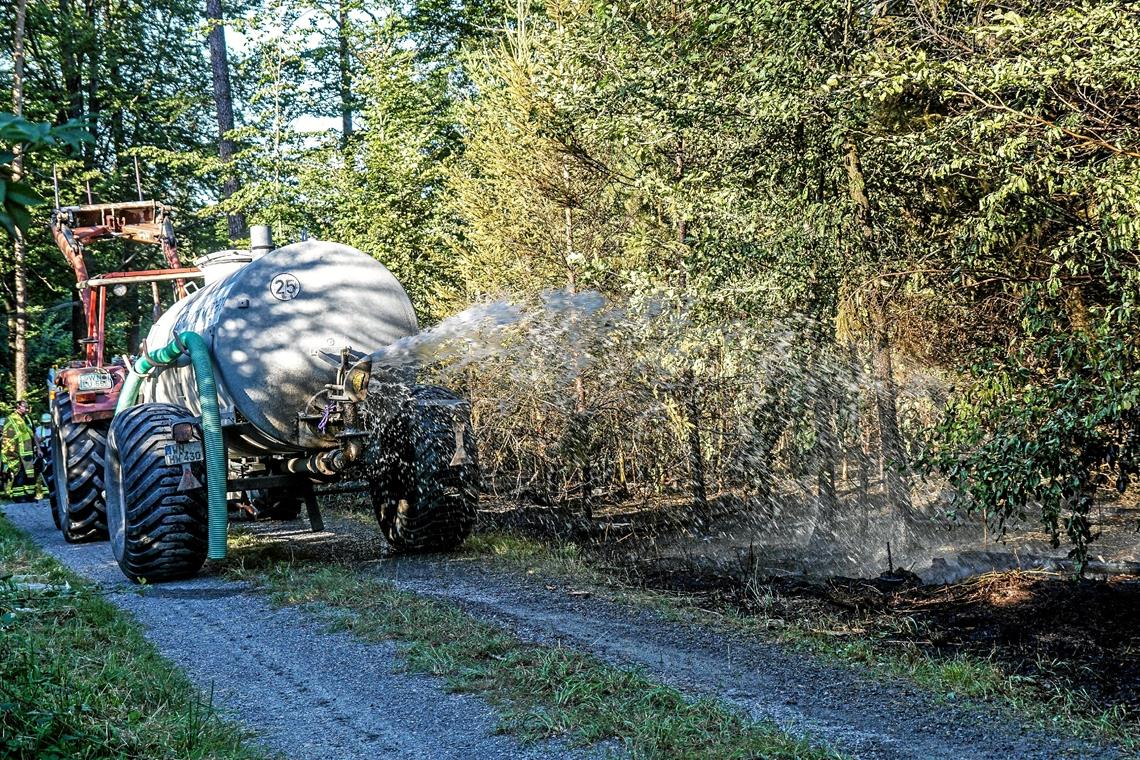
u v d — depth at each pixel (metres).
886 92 6.87
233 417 7.77
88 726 4.03
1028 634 5.30
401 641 5.50
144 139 27.50
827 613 6.00
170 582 7.45
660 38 8.55
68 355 23.31
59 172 21.34
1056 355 6.04
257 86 25.23
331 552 8.55
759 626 5.70
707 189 8.62
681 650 5.25
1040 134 6.55
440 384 9.11
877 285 7.89
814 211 7.91
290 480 8.19
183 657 5.38
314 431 7.80
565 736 4.06
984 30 6.73
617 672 4.74
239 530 10.09
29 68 25.84
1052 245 7.09
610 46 9.04
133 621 6.09
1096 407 5.29
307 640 5.62
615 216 10.85
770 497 9.41
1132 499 8.95
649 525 9.41
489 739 4.08
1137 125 6.75
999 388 5.78
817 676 4.79
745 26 7.86
